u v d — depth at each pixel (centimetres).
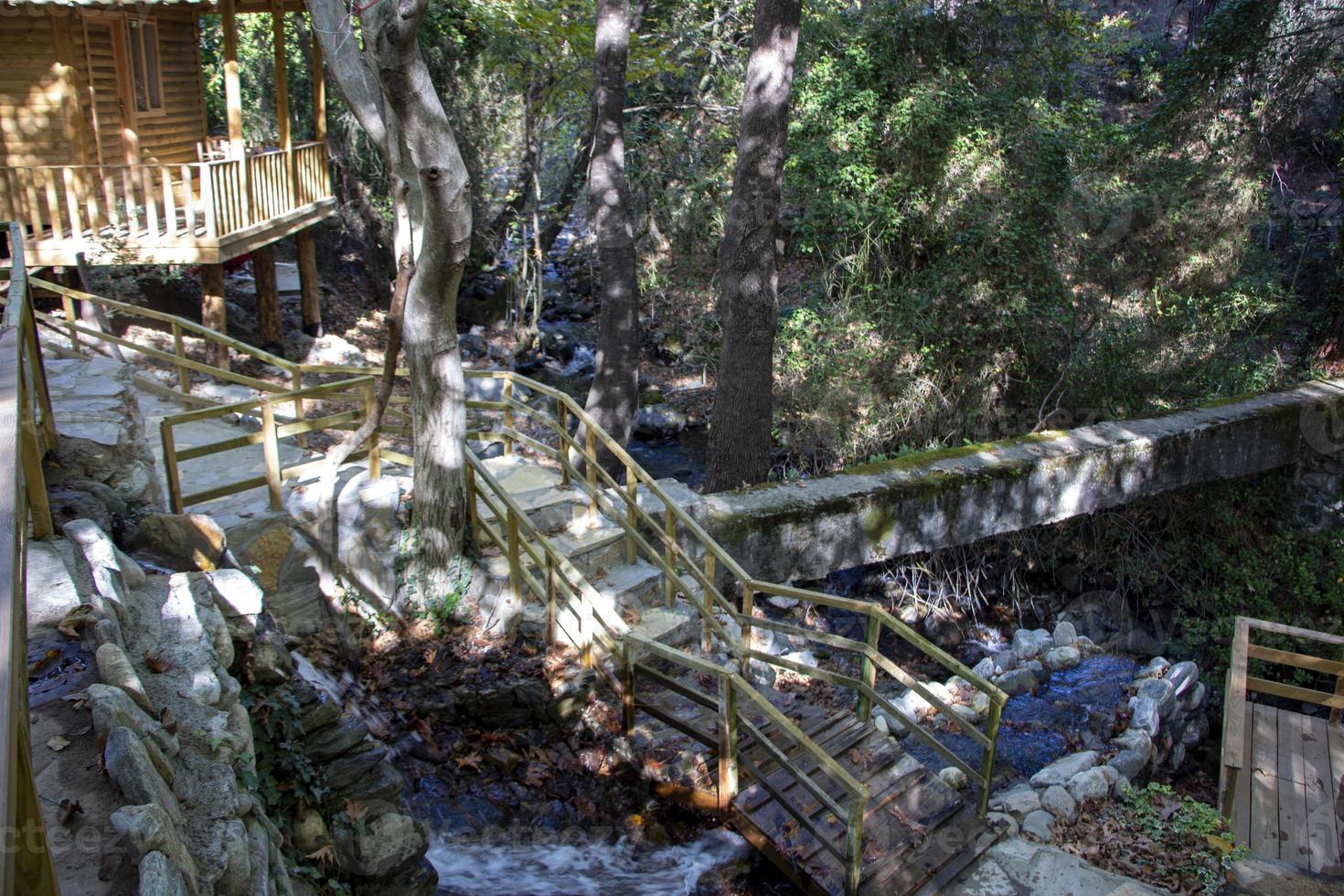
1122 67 2736
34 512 432
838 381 1455
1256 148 1773
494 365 1845
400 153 672
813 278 1769
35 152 1239
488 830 603
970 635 1204
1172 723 896
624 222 1268
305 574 716
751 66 1048
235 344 996
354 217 2025
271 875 361
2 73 1218
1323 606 1279
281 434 731
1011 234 1496
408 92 553
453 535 738
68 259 1144
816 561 977
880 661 662
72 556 428
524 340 1933
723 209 1916
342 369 975
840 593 1217
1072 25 1731
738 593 938
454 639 722
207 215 1168
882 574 1252
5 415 315
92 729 323
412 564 745
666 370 1944
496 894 554
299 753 492
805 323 1532
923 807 605
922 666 1102
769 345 1102
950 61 1628
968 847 580
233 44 1241
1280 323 1711
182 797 328
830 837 568
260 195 1330
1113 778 682
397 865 510
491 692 661
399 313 695
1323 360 1647
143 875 254
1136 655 1266
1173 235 1705
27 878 178
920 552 1260
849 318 1512
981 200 1522
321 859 468
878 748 653
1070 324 1537
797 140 1631
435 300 667
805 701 781
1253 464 1317
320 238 2047
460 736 659
